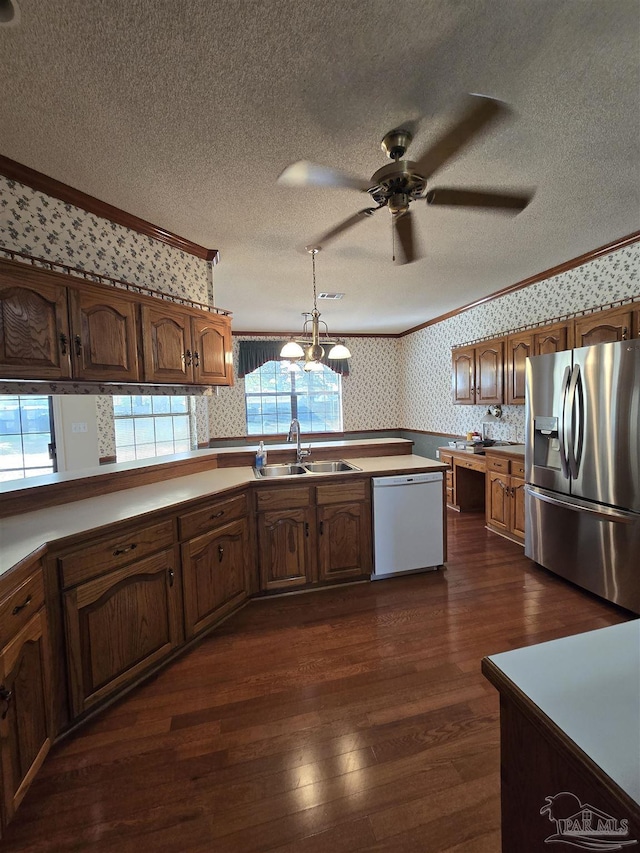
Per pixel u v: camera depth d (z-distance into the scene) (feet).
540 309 12.97
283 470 10.94
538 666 2.67
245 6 3.95
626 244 9.95
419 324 21.06
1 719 4.19
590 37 4.34
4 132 5.72
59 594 5.46
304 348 15.05
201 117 5.48
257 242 9.73
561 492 9.79
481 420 16.25
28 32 4.16
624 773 1.85
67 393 7.82
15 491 6.55
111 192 7.38
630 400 8.06
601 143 6.24
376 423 23.62
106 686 6.07
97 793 4.79
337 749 5.33
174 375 8.74
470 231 9.39
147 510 6.72
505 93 5.16
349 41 4.35
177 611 7.32
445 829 4.32
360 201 7.73
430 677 6.67
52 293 6.57
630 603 8.21
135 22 4.09
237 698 6.30
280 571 9.55
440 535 10.58
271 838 4.27
